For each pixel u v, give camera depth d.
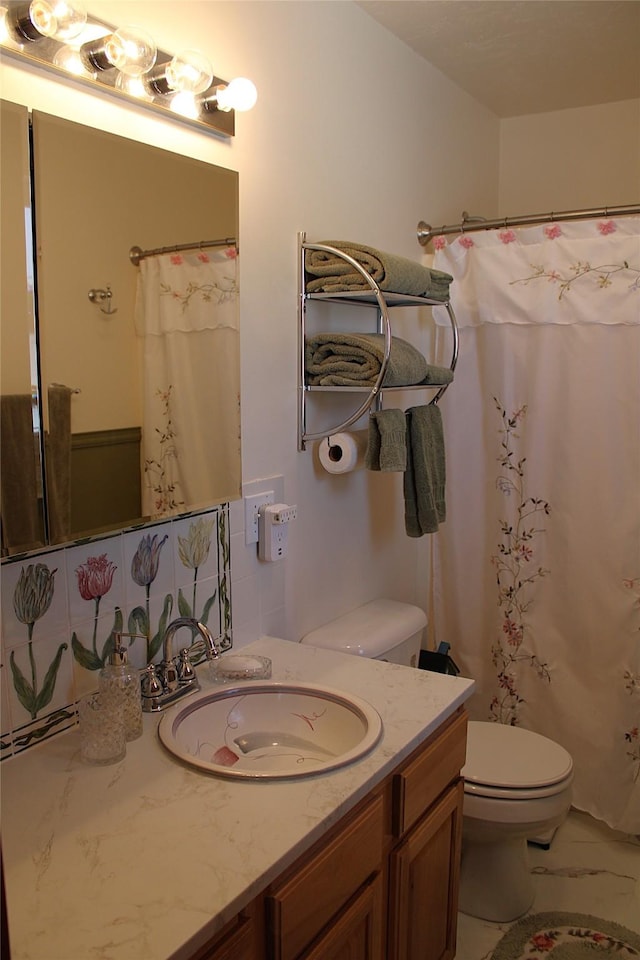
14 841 1.05
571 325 2.25
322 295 1.84
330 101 1.94
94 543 1.38
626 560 2.29
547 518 2.39
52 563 1.31
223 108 1.51
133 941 0.88
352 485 2.19
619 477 2.26
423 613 2.27
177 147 1.48
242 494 1.74
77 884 0.97
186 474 1.53
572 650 2.41
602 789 2.41
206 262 1.54
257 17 1.67
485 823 1.92
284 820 1.11
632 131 2.80
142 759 1.27
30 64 1.18
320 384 1.88
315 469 2.02
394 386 1.84
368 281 1.73
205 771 1.23
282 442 1.87
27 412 1.19
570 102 2.82
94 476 1.32
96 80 1.28
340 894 1.21
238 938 1.01
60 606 1.33
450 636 2.61
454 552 2.55
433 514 2.07
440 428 2.14
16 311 1.16
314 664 1.70
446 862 1.66
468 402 2.45
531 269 2.28
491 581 2.51
